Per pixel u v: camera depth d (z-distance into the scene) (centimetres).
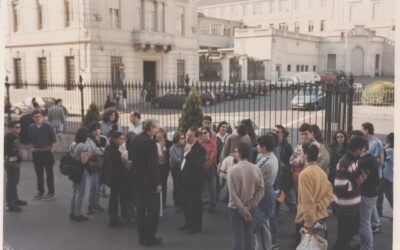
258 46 5491
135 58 3400
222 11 8356
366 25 6669
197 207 669
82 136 727
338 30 6938
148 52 3506
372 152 678
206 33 6425
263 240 565
